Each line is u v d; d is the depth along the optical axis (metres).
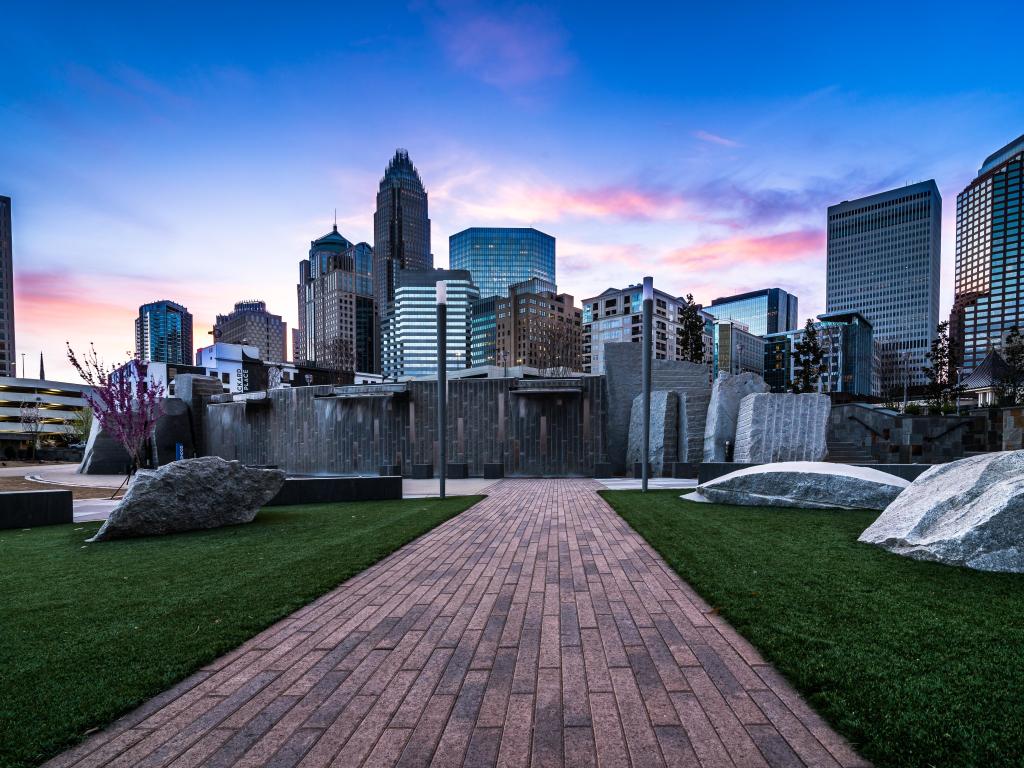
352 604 4.98
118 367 20.88
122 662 3.60
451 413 23.91
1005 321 151.75
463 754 2.58
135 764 2.54
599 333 124.25
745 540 7.20
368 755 2.58
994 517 5.55
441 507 11.88
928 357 69.62
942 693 2.93
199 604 4.89
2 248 146.75
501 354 159.75
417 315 171.50
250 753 2.62
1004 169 154.12
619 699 3.09
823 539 7.19
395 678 3.42
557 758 2.53
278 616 4.56
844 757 2.47
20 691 3.19
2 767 2.47
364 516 10.78
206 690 3.29
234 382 79.75
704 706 2.98
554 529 8.82
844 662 3.34
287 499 13.40
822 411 17.61
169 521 9.00
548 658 3.69
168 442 31.14
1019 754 2.37
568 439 22.61
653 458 20.62
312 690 3.28
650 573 5.91
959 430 18.92
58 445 73.56
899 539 6.36
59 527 10.37
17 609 4.77
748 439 17.83
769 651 3.56
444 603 4.98
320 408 26.66
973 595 4.62
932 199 196.12
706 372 23.14
